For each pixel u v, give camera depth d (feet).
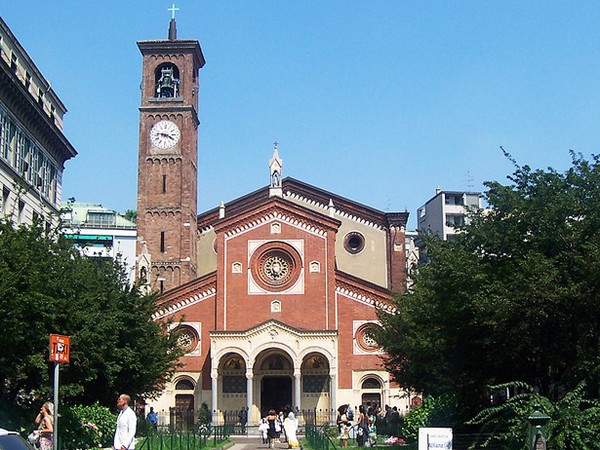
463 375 125.70
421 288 152.87
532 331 108.88
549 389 117.29
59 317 121.19
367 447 144.56
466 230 122.31
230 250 254.06
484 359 121.29
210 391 245.24
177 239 277.44
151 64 290.97
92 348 132.67
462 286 114.62
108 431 144.77
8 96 177.06
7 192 177.68
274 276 252.62
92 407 145.28
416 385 166.81
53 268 131.54
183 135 284.61
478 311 109.09
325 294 249.75
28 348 116.37
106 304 155.63
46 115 198.59
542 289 103.30
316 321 248.32
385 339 179.63
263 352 245.45
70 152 224.33
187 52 291.58
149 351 171.12
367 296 249.55
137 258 260.21
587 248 105.09
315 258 252.21
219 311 249.55
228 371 249.55
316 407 247.50
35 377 129.29
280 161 287.48
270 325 240.32
